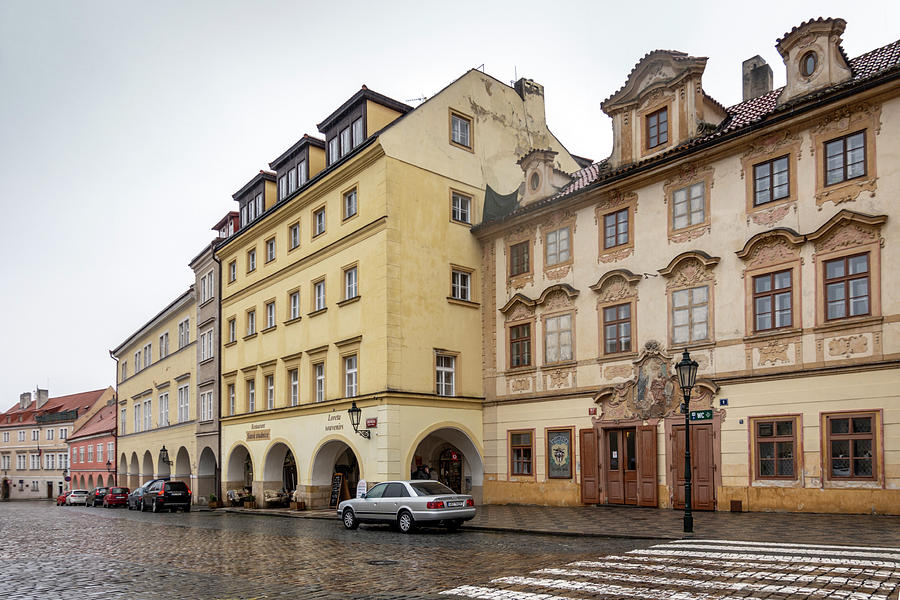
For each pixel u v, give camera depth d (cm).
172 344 5356
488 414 3098
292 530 2362
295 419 3419
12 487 10581
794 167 2161
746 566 1229
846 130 2047
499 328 3106
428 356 2980
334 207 3281
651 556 1402
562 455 2769
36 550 2000
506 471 2988
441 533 2062
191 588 1259
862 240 1989
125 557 1773
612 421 2592
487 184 3334
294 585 1254
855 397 1967
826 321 2048
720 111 2566
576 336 2767
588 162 4081
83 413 9650
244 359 4000
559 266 2870
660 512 2303
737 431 2220
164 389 5441
